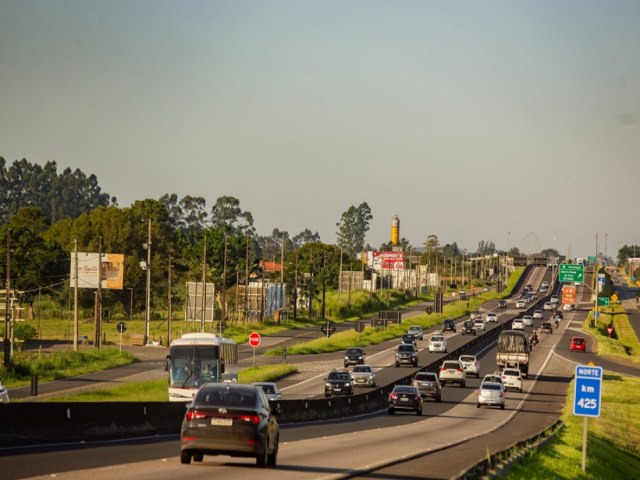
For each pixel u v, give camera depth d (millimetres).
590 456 69312
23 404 52531
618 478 69375
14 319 180625
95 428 58344
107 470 39812
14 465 40656
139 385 127000
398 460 49500
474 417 106312
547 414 116375
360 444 62656
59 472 38594
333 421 93875
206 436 41250
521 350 172500
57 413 55062
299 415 92125
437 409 117938
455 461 50406
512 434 81812
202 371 93000
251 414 41375
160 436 62438
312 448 57938
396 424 90875
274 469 43031
